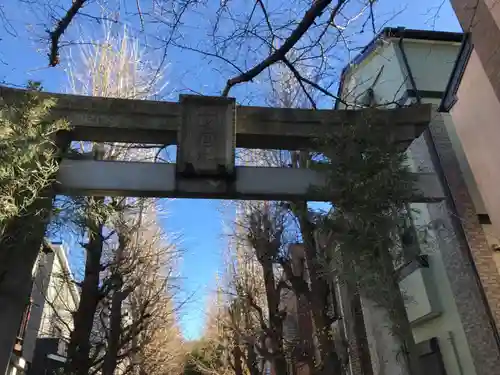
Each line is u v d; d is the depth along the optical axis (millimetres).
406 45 12609
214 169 6344
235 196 6578
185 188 6395
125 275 12648
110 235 11117
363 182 5848
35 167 5656
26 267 5594
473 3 8875
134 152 11125
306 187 6590
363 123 6367
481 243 9398
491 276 9086
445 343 9750
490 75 8523
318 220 6441
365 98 11742
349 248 5691
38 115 6000
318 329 9648
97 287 9445
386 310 5707
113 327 10773
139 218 12367
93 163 6355
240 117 6906
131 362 14180
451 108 10422
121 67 12148
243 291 15680
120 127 6629
